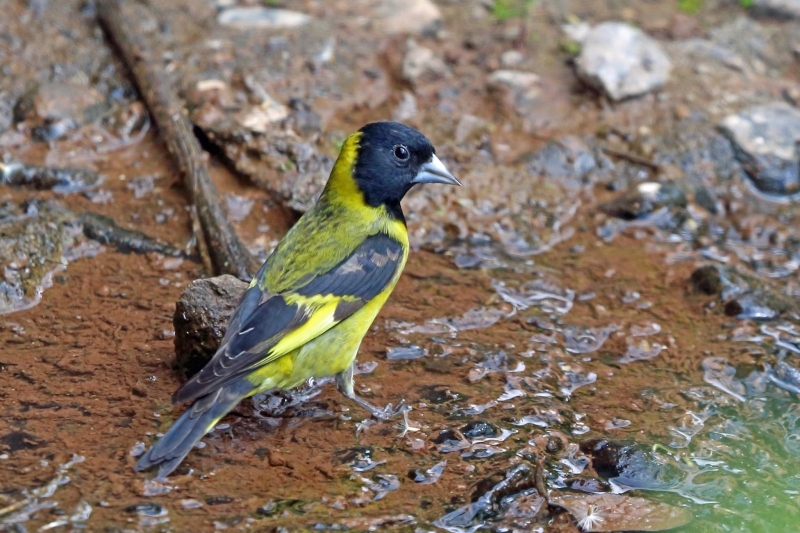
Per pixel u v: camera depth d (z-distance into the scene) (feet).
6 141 42.19
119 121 43.55
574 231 42.09
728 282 36.83
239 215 40.24
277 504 24.32
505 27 52.95
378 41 50.24
